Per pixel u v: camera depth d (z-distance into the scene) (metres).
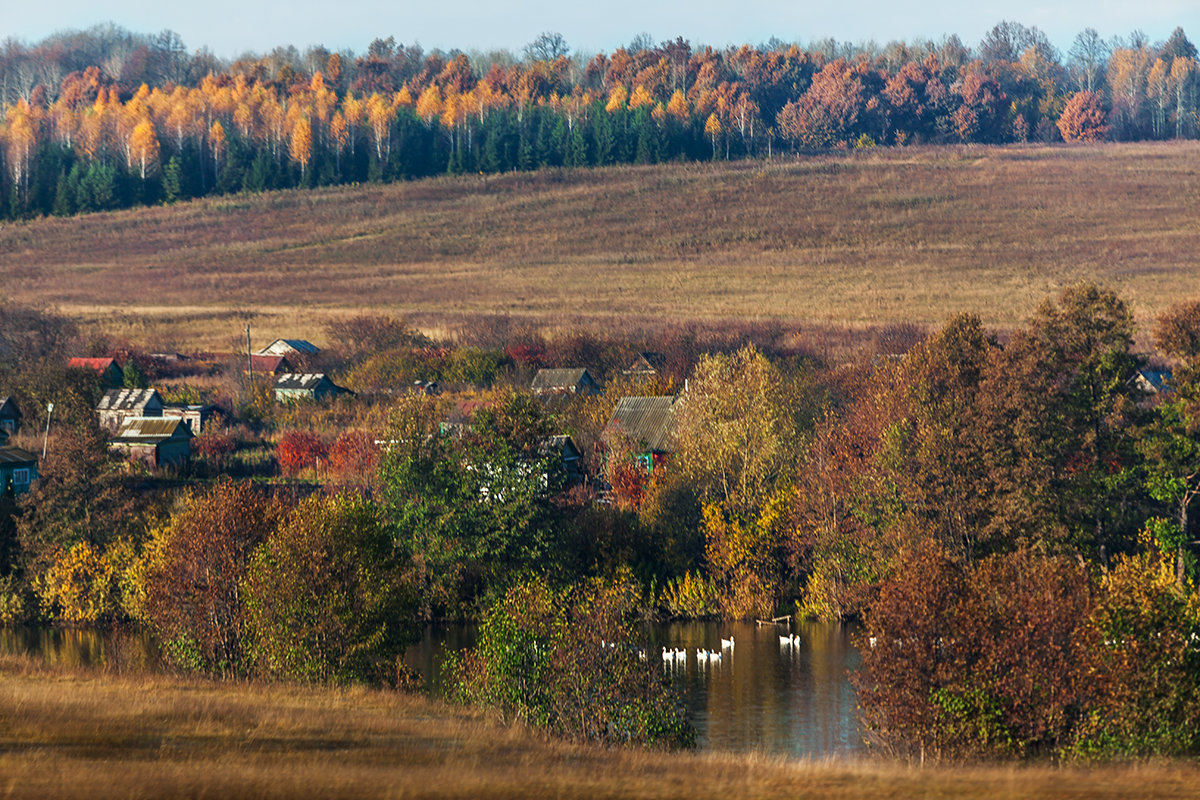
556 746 95.31
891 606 130.62
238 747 85.19
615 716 133.12
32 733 84.44
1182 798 73.50
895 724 125.69
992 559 136.38
